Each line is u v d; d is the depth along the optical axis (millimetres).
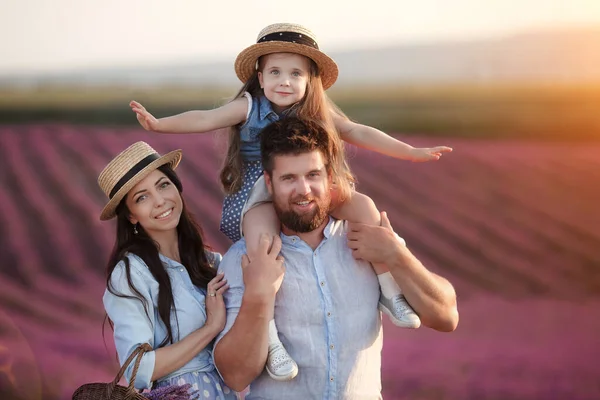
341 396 3426
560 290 17484
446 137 28172
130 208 3609
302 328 3441
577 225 20391
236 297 3508
